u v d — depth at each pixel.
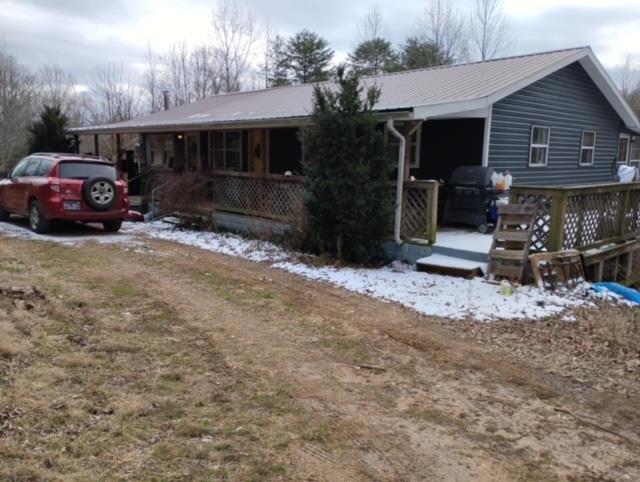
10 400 3.41
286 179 10.41
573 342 5.15
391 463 3.03
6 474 2.65
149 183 14.52
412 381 4.19
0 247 9.15
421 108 8.14
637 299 7.18
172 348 4.65
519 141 11.80
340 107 8.16
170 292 6.57
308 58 35.03
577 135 14.09
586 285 7.34
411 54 34.22
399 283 7.30
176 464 2.88
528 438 3.37
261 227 10.62
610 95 14.63
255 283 7.26
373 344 5.00
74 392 3.64
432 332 5.38
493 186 9.70
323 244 8.91
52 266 7.75
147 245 10.00
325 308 6.15
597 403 3.89
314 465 2.96
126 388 3.78
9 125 29.31
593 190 8.01
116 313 5.56
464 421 3.56
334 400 3.80
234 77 36.50
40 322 4.96
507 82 10.51
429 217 8.29
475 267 7.53
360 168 8.01
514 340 5.19
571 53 12.41
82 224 12.57
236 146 15.19
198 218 12.34
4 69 32.34
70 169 10.82
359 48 34.44
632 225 9.61
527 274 7.20
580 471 3.01
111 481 2.68
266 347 4.82
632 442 3.36
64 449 2.93
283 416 3.52
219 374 4.14
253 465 2.92
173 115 17.44
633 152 17.70
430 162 11.65
